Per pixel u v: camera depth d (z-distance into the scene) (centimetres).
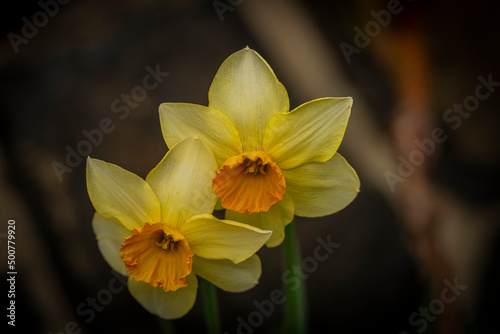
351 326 54
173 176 44
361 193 54
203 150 44
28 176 53
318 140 43
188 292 45
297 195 45
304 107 43
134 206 44
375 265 53
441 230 54
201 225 44
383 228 53
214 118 44
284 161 44
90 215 53
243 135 44
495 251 54
